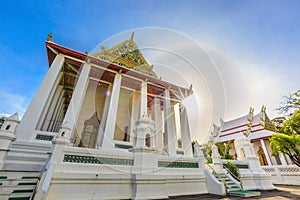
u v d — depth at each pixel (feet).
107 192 13.07
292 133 30.91
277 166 35.53
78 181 12.39
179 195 16.66
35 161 14.96
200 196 16.98
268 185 24.58
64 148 13.16
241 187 20.67
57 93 31.53
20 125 17.67
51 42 23.82
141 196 13.28
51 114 28.86
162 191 14.43
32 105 19.35
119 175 13.91
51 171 11.62
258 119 50.88
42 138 19.08
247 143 29.14
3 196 10.09
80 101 22.85
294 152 28.27
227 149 46.93
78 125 27.68
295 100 34.81
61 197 11.43
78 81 24.03
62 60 24.53
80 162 13.39
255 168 26.40
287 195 18.89
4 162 13.38
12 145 15.84
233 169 24.47
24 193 10.66
